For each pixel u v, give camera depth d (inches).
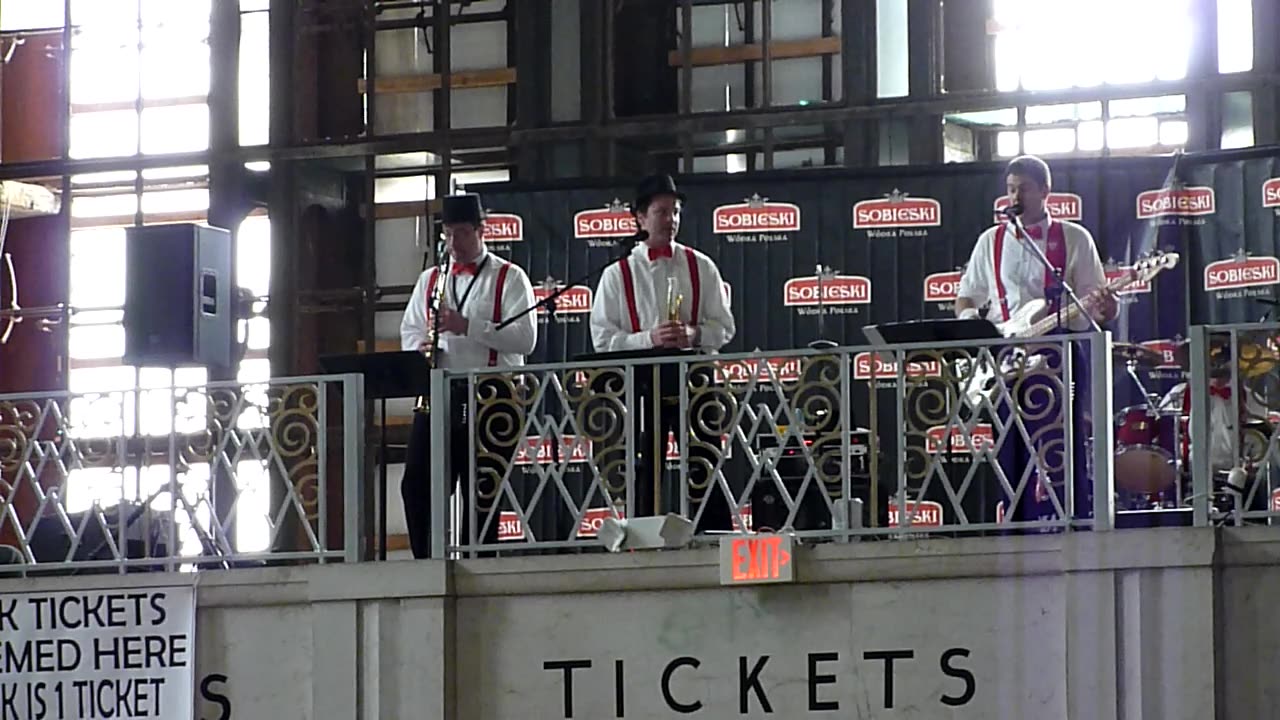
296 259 567.8
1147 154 530.3
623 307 429.4
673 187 430.0
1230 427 387.9
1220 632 367.6
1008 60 540.1
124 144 583.2
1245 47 524.4
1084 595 372.2
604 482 397.4
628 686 390.0
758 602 386.3
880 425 488.7
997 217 515.5
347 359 407.2
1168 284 508.1
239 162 573.0
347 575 398.6
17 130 588.1
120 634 406.0
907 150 540.7
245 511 532.1
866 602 382.3
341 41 574.6
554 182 530.3
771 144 548.1
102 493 486.3
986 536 388.5
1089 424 386.0
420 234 566.6
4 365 580.4
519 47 561.3
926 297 518.3
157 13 585.3
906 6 543.5
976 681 376.8
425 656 394.6
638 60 557.9
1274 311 501.4
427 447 413.7
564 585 393.1
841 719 381.4
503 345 429.4
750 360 398.6
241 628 403.2
